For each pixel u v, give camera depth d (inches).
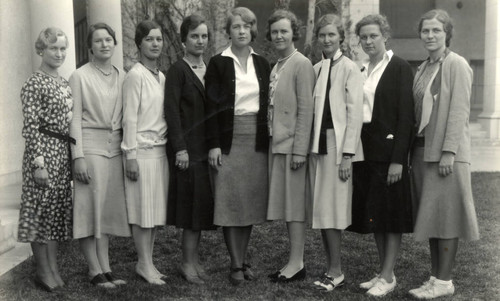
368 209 123.3
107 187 127.3
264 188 132.3
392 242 125.3
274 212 130.6
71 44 187.6
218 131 127.5
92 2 150.6
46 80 118.6
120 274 139.5
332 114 122.8
